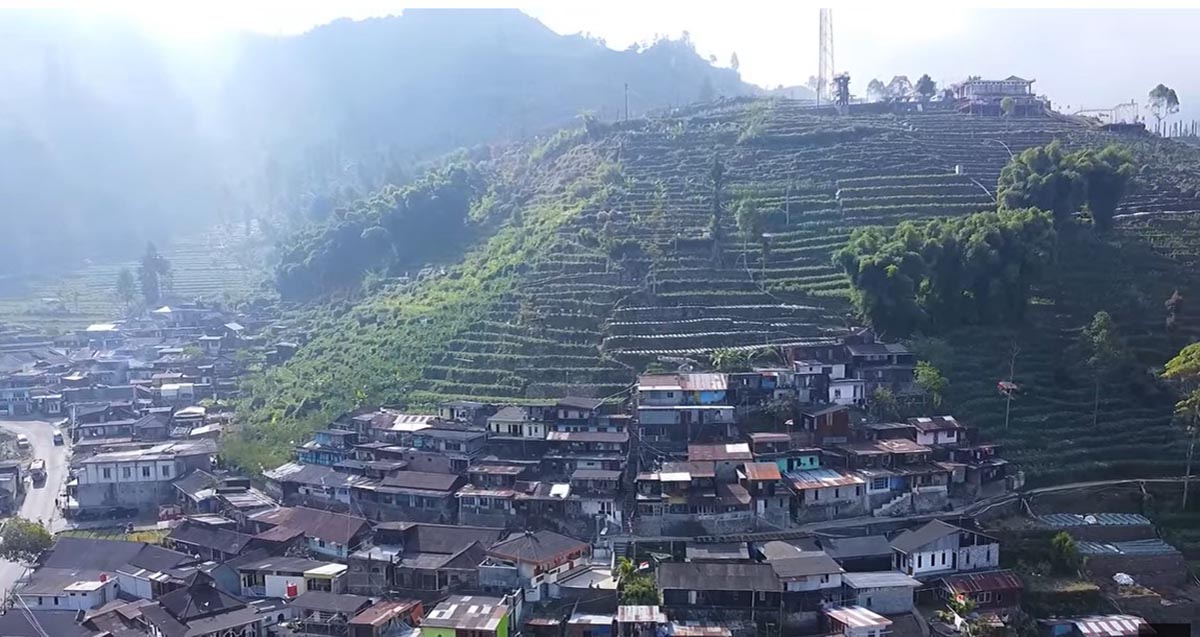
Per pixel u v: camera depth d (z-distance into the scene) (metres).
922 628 81.81
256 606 87.31
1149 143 187.62
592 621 81.69
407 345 142.12
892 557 91.00
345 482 109.69
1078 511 100.38
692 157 186.00
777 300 134.00
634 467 107.12
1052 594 86.88
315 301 190.12
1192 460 105.12
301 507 108.06
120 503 118.62
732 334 126.62
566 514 99.94
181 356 167.88
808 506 97.06
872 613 82.06
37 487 124.56
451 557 90.56
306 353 159.12
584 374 123.06
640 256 145.75
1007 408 110.50
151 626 82.00
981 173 165.88
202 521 105.00
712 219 152.25
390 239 190.12
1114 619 84.00
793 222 154.50
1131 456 106.00
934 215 150.88
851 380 112.94
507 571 87.94
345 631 82.31
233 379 158.00
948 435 105.75
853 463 101.75
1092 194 139.50
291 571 90.88
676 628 79.88
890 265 122.75
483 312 142.38
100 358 168.75
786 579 83.06
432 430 113.56
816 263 142.12
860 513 98.75
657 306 134.00
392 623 81.38
